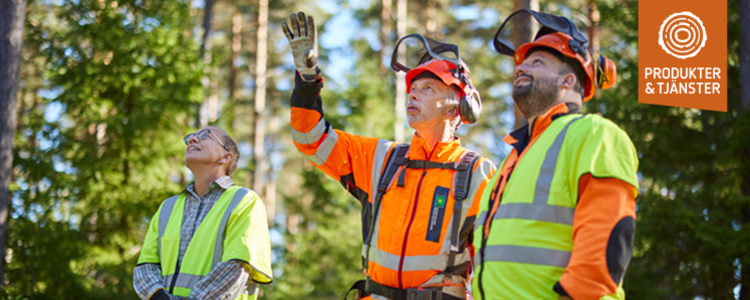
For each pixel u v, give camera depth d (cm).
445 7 2398
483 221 215
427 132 288
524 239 194
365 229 289
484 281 202
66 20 1241
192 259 307
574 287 175
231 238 308
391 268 270
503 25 247
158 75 1209
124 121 1164
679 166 1139
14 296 947
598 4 1289
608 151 188
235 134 1341
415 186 278
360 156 297
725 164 1047
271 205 2320
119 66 1191
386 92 1941
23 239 1046
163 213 330
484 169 278
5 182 966
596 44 1717
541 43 216
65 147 1166
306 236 1781
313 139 286
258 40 2220
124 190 1147
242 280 301
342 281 1669
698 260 1024
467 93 288
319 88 279
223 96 2516
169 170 1237
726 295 1031
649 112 1150
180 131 1247
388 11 2198
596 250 176
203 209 321
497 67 2258
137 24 1235
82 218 1156
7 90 978
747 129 1024
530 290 189
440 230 269
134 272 314
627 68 1181
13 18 998
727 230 1003
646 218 1049
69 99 1177
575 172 191
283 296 1535
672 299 1111
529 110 217
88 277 1099
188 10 1348
